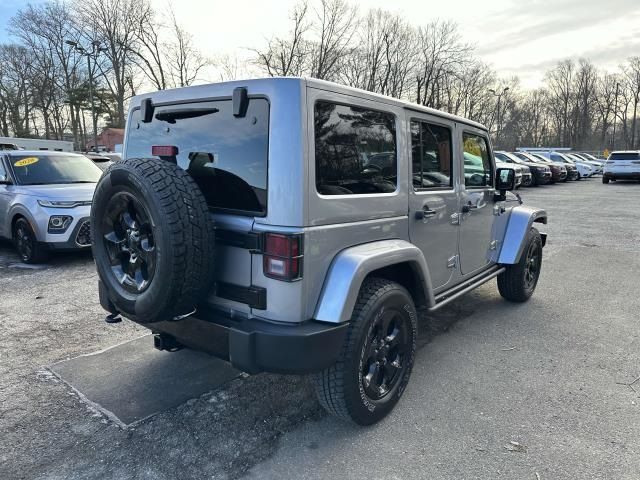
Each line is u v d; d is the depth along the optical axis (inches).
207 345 104.6
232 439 106.7
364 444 105.0
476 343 161.3
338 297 96.1
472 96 2030.0
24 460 99.1
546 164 933.8
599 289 224.8
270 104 93.1
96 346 158.1
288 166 91.4
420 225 128.6
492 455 101.0
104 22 1739.7
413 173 125.4
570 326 177.0
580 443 105.0
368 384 108.3
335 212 99.1
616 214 490.0
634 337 166.1
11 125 2085.4
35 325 176.9
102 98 1895.9
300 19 1515.7
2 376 135.9
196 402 122.1
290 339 90.7
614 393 127.1
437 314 190.7
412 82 1736.0
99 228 107.2
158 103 117.0
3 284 232.1
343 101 101.3
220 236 101.2
